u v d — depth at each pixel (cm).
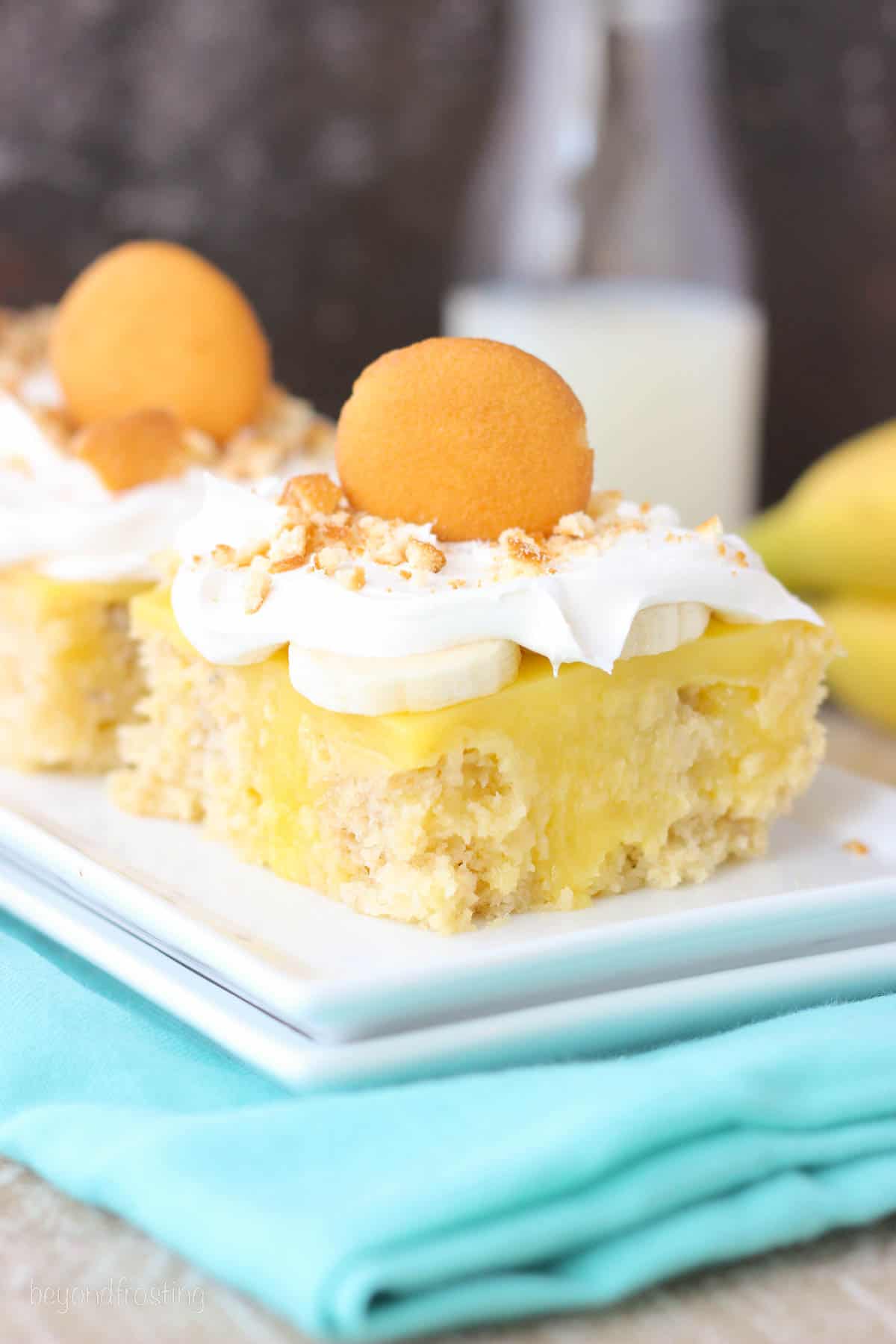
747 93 74
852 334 77
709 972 41
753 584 44
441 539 44
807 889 44
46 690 49
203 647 44
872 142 75
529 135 75
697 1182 36
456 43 75
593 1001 39
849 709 59
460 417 44
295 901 43
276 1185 36
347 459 45
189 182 75
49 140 73
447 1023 39
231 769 45
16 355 56
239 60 74
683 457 66
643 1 73
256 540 45
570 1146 36
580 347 65
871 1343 35
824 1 73
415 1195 35
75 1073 39
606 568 43
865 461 59
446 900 42
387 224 77
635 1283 36
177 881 44
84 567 49
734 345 66
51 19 72
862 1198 37
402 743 41
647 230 74
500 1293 35
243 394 52
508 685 42
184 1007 40
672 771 44
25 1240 37
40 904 43
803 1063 38
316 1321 35
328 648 42
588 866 43
